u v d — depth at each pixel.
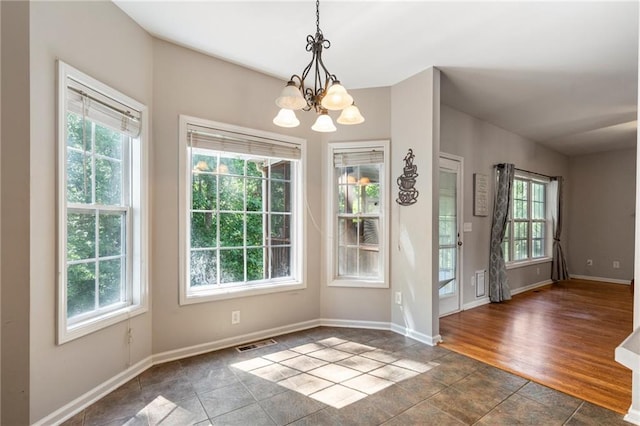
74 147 1.98
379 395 2.12
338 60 2.94
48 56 1.77
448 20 2.33
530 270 5.77
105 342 2.14
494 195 4.86
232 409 1.96
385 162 3.44
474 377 2.37
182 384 2.25
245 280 3.15
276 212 3.36
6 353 1.66
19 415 1.67
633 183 6.20
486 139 4.73
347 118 1.98
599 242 6.56
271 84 3.24
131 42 2.36
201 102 2.81
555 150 6.46
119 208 2.32
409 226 3.25
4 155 1.66
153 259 2.57
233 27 2.45
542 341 3.10
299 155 3.41
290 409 1.96
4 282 1.66
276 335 3.22
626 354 0.92
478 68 3.08
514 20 2.32
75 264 2.00
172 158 2.66
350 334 3.27
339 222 3.66
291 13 2.28
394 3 2.16
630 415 1.88
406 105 3.30
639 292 1.87
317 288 3.54
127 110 2.32
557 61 2.93
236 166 3.11
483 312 4.15
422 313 3.10
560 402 2.05
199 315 2.79
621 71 3.11
